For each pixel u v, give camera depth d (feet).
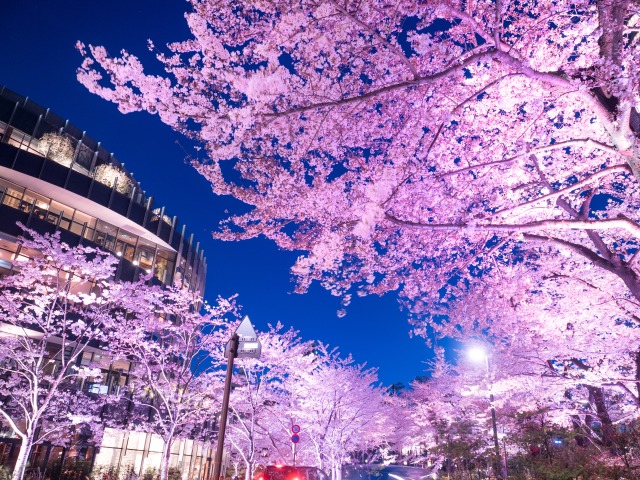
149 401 88.38
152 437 92.32
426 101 23.56
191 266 125.70
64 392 64.75
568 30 26.99
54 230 84.74
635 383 40.32
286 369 77.10
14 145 90.53
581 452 36.50
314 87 20.22
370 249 24.40
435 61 23.67
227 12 20.39
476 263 34.68
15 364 64.90
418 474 101.81
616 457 32.76
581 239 38.91
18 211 81.05
